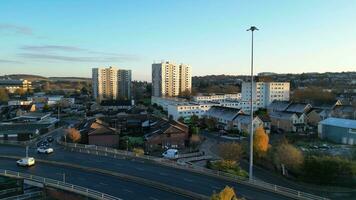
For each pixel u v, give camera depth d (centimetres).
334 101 14662
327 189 5972
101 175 5291
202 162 7569
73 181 4962
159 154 8444
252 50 5231
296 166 6594
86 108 18988
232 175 5159
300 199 4269
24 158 5916
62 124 12888
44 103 19625
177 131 9638
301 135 11400
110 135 9188
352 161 6481
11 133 9638
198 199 4197
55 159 6369
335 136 10469
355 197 5597
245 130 11288
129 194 4384
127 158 6500
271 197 4334
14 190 4653
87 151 7194
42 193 4659
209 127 12456
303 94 18662
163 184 4794
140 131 11581
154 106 19588
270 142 9881
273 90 18112
